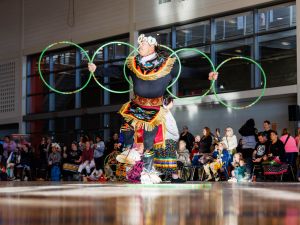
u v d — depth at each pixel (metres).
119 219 2.21
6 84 23.14
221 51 16.28
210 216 2.34
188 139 14.11
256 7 15.32
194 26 17.02
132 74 6.73
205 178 12.66
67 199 3.44
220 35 16.33
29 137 20.59
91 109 19.98
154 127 6.70
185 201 3.29
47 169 17.23
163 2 17.69
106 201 3.26
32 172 18.08
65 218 2.21
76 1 20.70
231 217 2.28
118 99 19.48
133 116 6.73
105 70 8.11
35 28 22.20
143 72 6.61
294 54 14.49
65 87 21.23
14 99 22.75
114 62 19.50
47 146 17.67
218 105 16.23
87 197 3.65
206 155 12.76
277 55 14.88
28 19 22.48
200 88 16.58
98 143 15.37
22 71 22.55
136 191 4.57
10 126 23.36
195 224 2.03
